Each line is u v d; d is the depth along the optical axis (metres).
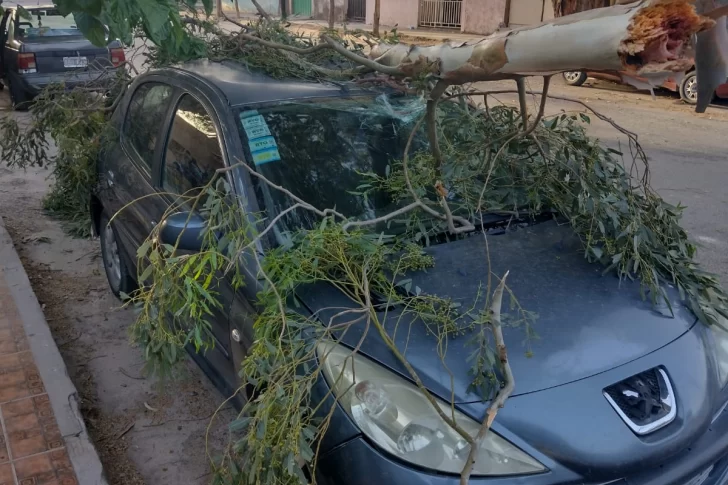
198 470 3.23
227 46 4.13
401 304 2.57
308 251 2.58
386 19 23.48
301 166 3.16
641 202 3.34
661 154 8.91
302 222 2.98
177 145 3.62
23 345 3.92
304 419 2.20
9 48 10.40
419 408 2.24
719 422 2.51
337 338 2.42
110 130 4.68
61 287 4.96
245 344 2.74
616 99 12.95
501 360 2.24
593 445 2.20
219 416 3.60
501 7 20.08
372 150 3.37
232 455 2.54
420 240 3.02
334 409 2.26
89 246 5.65
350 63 3.90
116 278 4.69
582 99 12.82
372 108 3.53
